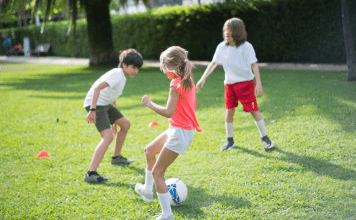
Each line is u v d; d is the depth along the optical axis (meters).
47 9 14.14
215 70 13.02
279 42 14.60
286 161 3.53
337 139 3.99
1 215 2.66
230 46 3.87
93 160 3.31
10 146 4.48
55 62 21.56
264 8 14.40
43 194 3.04
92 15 15.72
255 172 3.31
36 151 4.27
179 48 2.42
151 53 19.19
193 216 2.56
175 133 2.44
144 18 18.67
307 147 3.87
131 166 3.73
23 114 6.49
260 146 4.09
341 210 2.47
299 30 13.98
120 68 3.42
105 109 3.46
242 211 2.58
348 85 7.47
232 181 3.14
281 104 6.04
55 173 3.54
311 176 3.10
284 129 4.61
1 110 6.92
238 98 3.97
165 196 2.46
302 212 2.49
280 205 2.63
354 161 3.34
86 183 3.27
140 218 2.57
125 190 3.10
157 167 2.49
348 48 8.05
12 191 3.11
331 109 5.32
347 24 8.02
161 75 12.05
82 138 4.77
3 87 10.59
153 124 5.32
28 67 18.30
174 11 16.75
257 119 3.97
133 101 7.33
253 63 3.84
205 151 4.05
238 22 3.76
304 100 6.16
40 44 29.36
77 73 14.02
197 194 2.93
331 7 12.95
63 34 26.89
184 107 2.43
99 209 2.72
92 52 16.38
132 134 4.91
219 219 2.49
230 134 4.13
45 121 5.89
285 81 8.77
